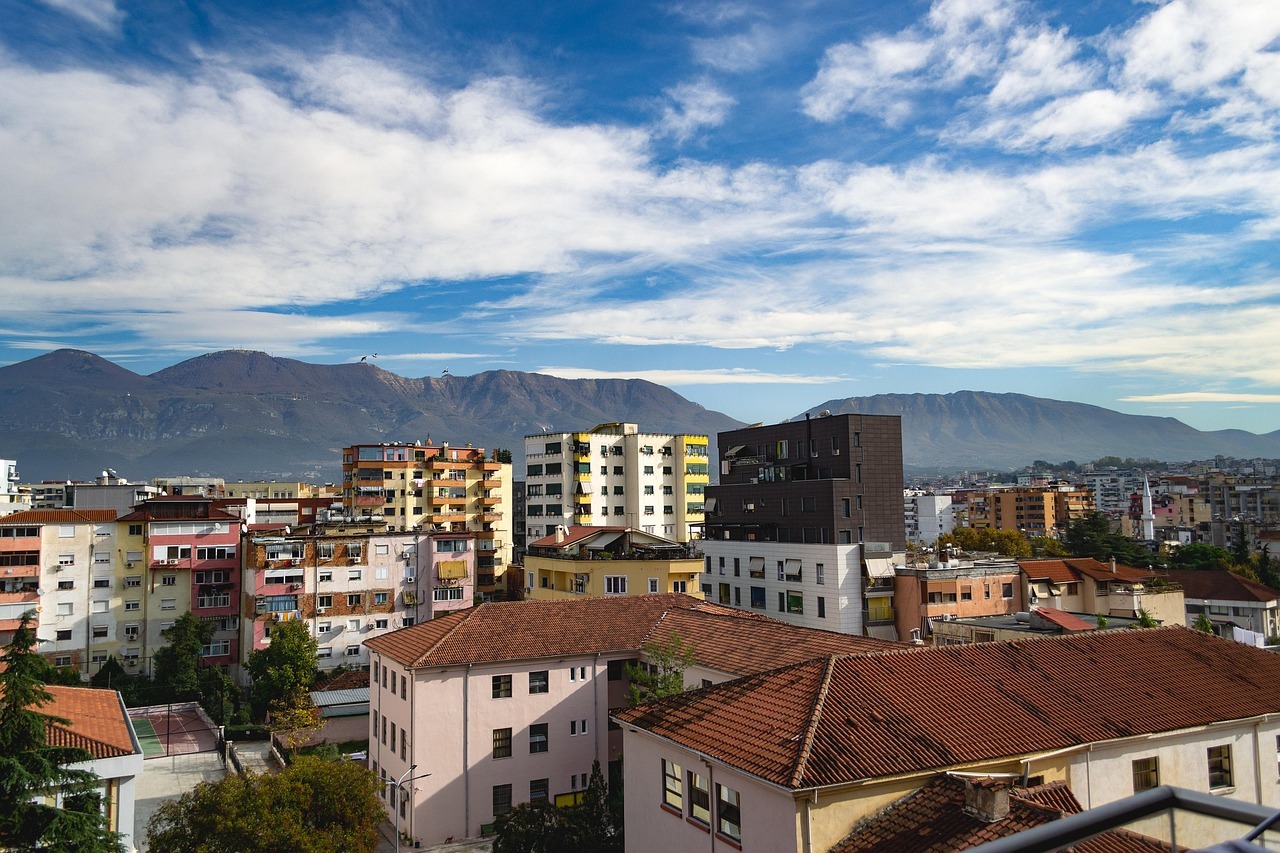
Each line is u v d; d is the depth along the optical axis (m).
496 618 49.72
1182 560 145.00
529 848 33.28
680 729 28.73
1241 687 31.52
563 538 85.69
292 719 68.06
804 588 97.00
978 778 23.16
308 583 93.19
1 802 24.58
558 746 47.59
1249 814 5.54
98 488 132.00
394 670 48.88
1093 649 32.91
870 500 97.31
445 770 45.16
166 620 93.88
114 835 27.02
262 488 178.75
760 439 111.50
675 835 28.27
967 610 91.88
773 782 23.41
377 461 141.88
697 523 153.12
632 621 51.38
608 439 150.88
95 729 34.53
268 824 30.72
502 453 162.62
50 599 89.19
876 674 29.14
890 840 22.89
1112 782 27.59
